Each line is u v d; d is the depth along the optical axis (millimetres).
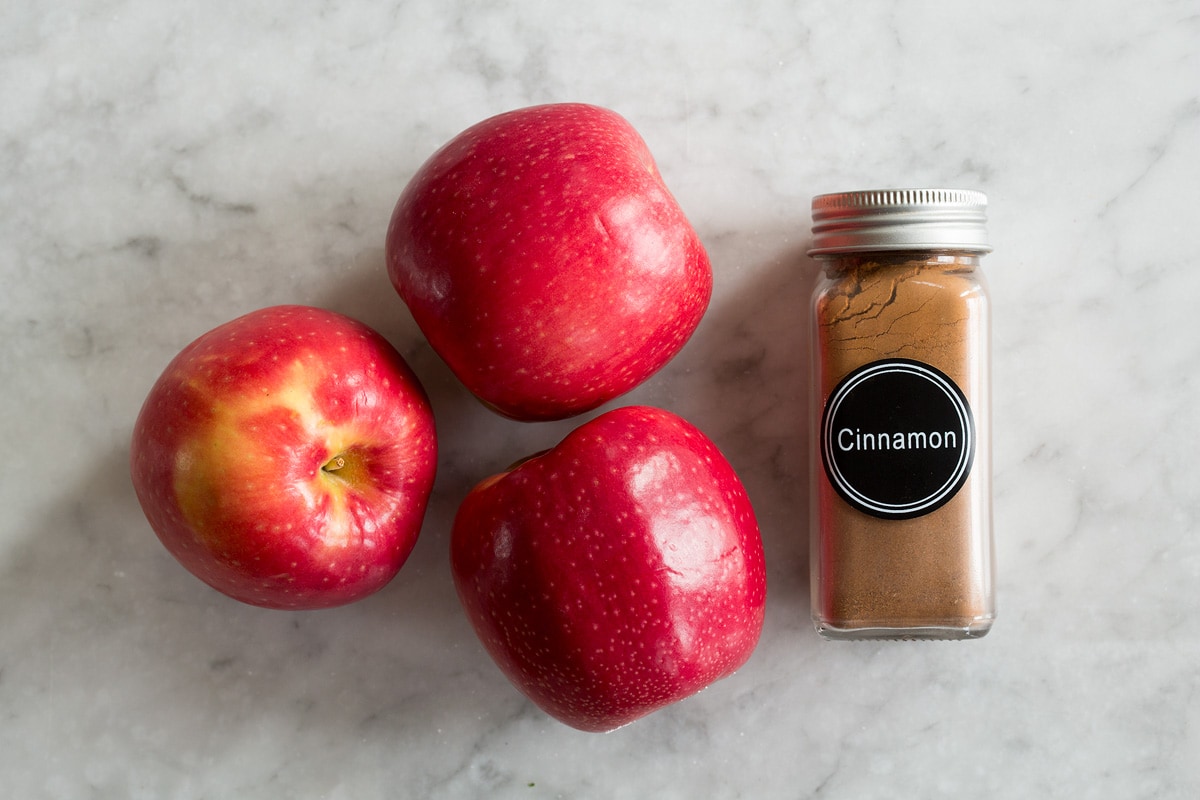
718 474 389
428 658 430
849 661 431
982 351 400
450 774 429
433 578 429
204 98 429
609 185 374
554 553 374
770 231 429
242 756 429
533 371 381
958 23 428
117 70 429
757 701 431
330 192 429
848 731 430
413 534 398
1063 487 432
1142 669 430
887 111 429
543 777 430
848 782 429
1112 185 429
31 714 429
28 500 430
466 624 430
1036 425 432
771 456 430
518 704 430
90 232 429
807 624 431
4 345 430
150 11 428
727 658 386
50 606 430
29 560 430
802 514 430
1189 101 427
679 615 376
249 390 368
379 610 430
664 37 428
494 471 429
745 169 429
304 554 375
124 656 430
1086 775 429
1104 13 427
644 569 374
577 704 386
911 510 399
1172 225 428
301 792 429
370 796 429
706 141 429
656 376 431
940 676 431
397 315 429
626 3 428
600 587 374
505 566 378
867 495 399
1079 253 430
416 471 393
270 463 367
